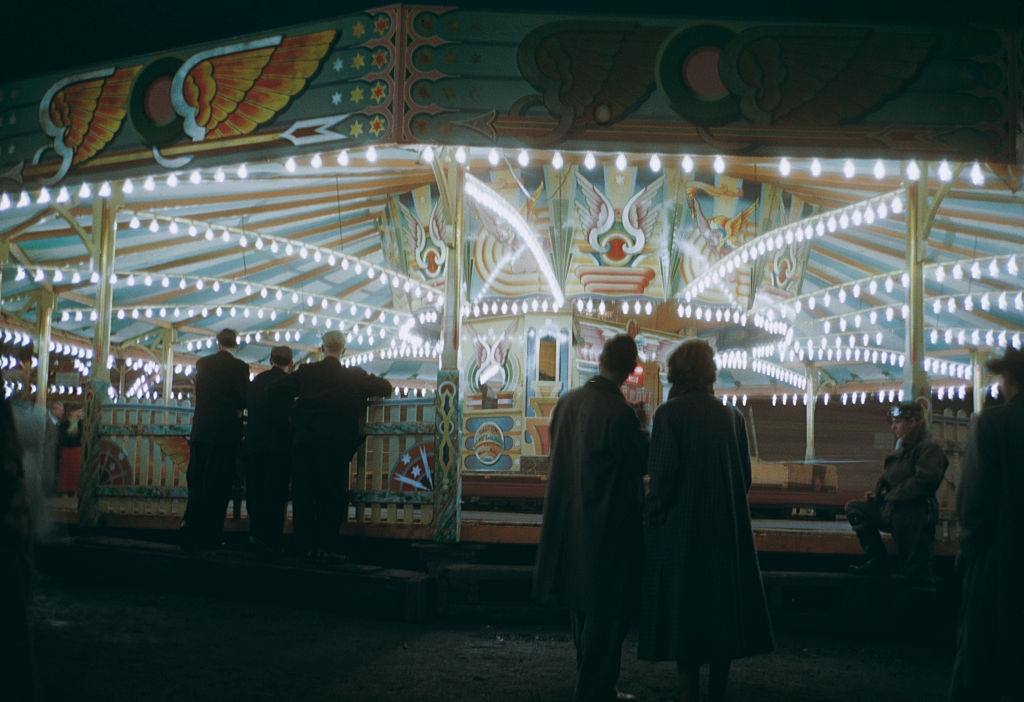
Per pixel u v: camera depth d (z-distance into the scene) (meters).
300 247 11.85
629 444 5.15
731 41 7.12
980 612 4.43
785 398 23.05
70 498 13.31
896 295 15.84
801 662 6.57
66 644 6.30
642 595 4.89
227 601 8.20
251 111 7.63
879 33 7.11
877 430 25.66
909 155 7.09
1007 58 7.13
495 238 12.51
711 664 4.87
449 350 8.25
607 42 7.16
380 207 13.45
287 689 5.37
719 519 4.85
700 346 5.20
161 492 9.80
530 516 10.28
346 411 8.18
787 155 7.10
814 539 8.31
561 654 6.49
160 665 5.82
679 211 11.91
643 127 7.12
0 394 2.74
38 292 15.81
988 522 4.44
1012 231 11.61
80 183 8.21
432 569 7.99
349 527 8.49
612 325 13.88
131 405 10.12
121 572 8.91
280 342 21.19
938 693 5.73
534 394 13.02
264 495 8.50
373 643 6.67
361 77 7.33
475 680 5.71
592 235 11.99
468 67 7.21
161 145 7.92
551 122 7.17
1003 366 4.58
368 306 15.34
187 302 17.45
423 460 8.33
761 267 13.23
